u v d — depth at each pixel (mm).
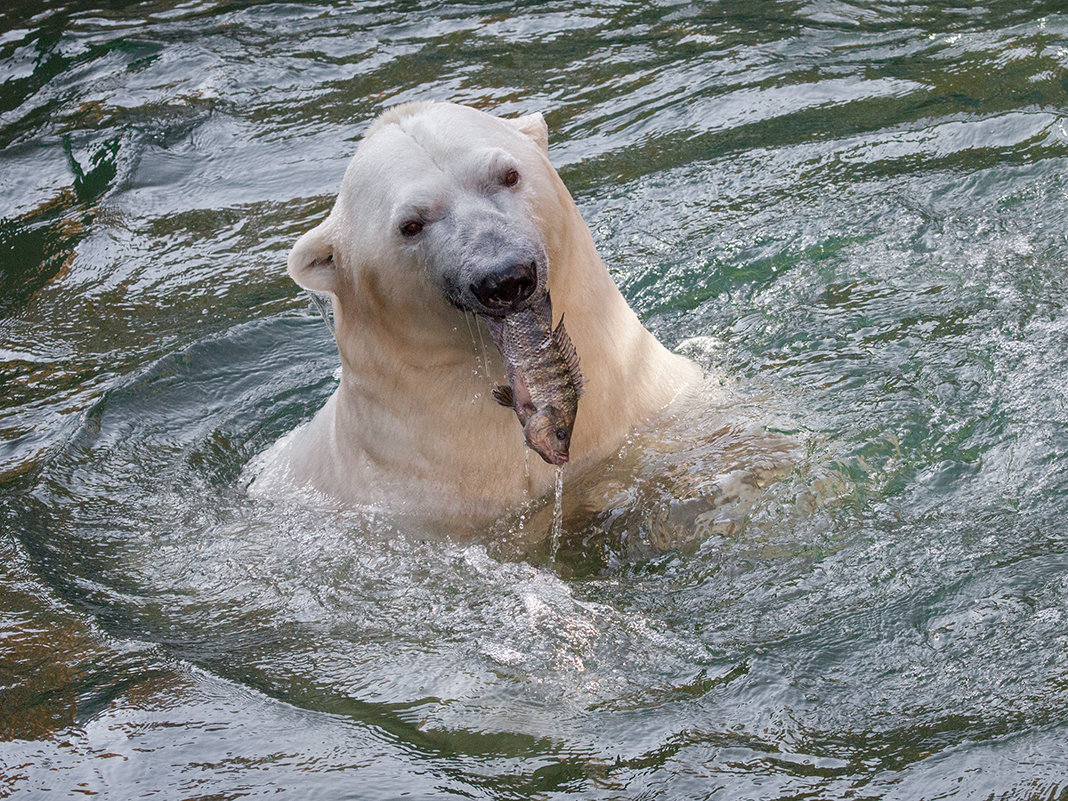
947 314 11133
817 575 8266
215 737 7301
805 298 12016
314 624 8742
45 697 7961
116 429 12172
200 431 12219
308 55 20219
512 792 6574
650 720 7066
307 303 14125
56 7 23406
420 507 9672
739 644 7707
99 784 6980
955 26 18016
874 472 9219
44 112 19469
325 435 10641
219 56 20500
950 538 8289
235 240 15570
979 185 13492
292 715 7477
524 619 8430
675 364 10523
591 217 14500
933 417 9664
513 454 9391
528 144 9078
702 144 15742
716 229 13719
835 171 14484
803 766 6480
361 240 8906
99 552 10133
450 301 8469
